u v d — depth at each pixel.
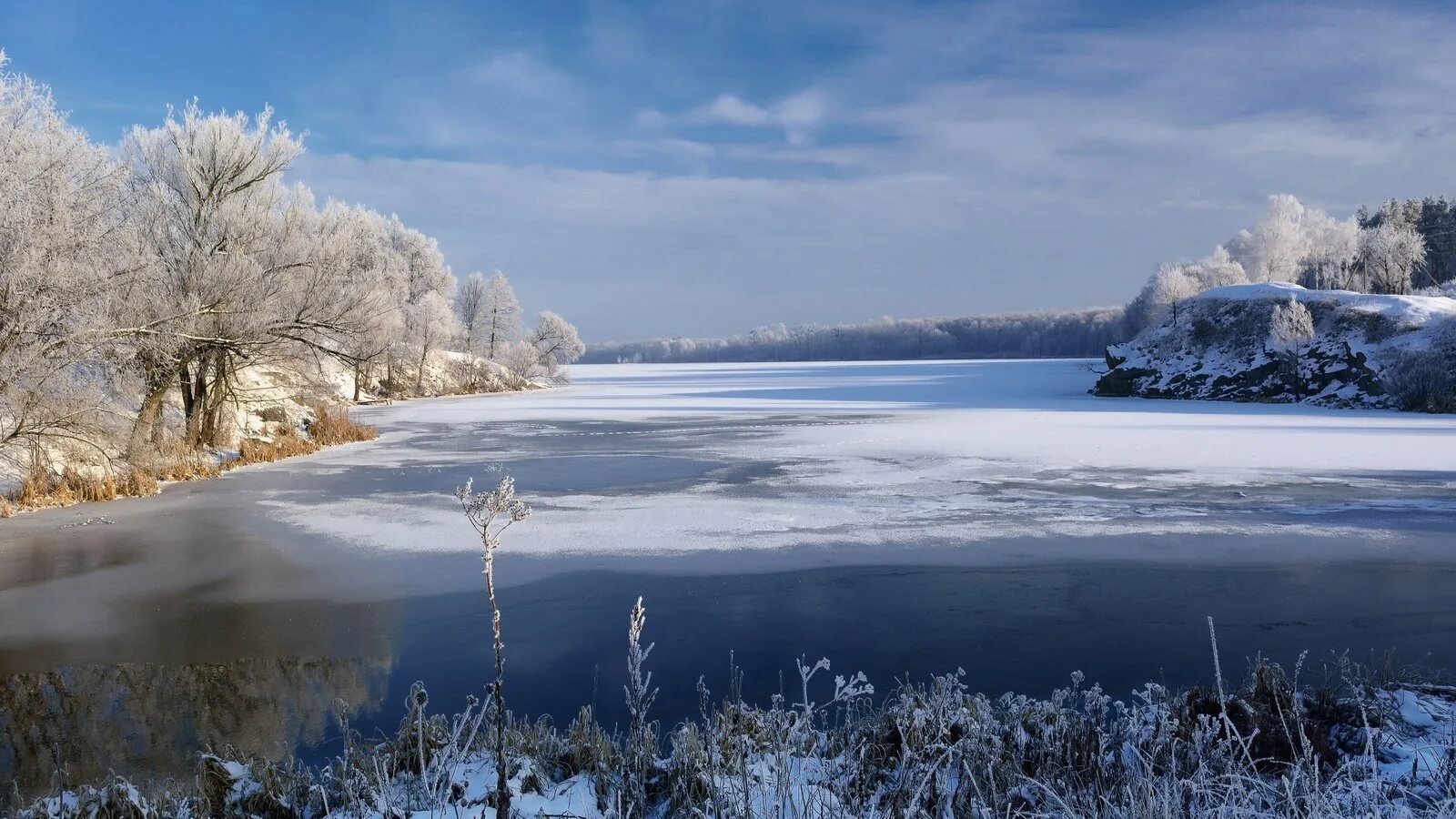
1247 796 3.35
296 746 6.11
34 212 14.91
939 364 127.62
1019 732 4.65
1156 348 49.97
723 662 7.75
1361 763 3.99
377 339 27.23
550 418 37.53
